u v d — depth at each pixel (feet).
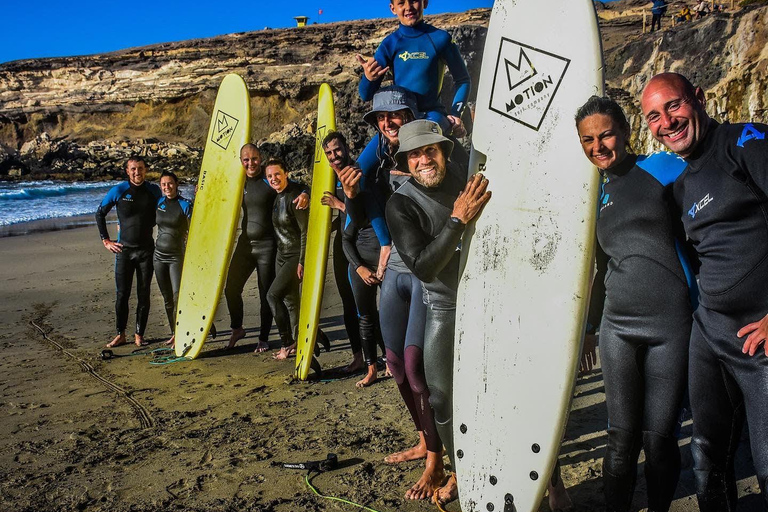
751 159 7.11
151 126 163.22
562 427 8.67
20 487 11.39
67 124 168.86
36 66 169.07
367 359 16.52
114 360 20.07
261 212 19.60
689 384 8.09
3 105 169.89
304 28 171.22
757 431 7.25
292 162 135.74
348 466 11.80
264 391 16.42
